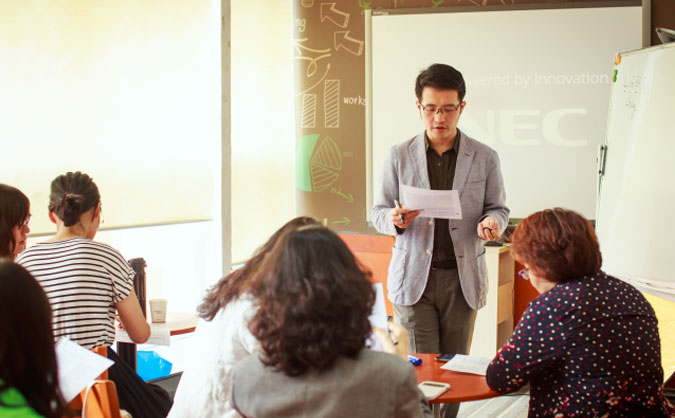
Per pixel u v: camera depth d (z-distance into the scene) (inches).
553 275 78.5
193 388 68.5
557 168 169.3
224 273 170.4
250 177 180.9
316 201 187.3
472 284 119.0
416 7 174.9
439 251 119.7
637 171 129.0
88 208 96.0
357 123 180.7
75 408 71.2
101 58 142.8
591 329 74.7
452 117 116.7
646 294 131.2
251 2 176.1
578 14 165.8
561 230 78.1
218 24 165.3
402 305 121.0
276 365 51.0
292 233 53.9
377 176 179.5
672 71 124.3
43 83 132.7
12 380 48.4
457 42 171.8
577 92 167.2
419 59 174.2
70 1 136.3
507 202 171.9
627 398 74.3
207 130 167.3
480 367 89.0
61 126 136.4
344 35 179.8
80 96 139.4
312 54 183.3
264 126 183.0
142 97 151.7
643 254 126.2
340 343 50.3
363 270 55.0
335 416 50.2
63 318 90.4
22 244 95.1
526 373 76.9
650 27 163.2
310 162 186.5
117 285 95.1
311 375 51.0
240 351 66.1
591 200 168.6
